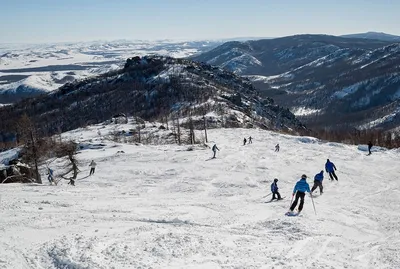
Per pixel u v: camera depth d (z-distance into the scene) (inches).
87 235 575.5
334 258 513.7
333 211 816.9
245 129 3932.1
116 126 4571.9
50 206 808.9
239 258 490.9
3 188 1109.7
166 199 961.5
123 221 674.2
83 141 3366.1
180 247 518.0
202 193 1100.5
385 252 540.7
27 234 589.9
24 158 2132.1
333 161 1690.5
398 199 958.4
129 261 465.7
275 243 565.9
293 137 2947.8
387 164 1577.3
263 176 1371.8
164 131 3924.7
